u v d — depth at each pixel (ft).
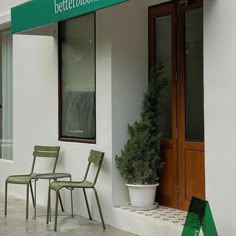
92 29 23.95
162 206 22.12
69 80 25.66
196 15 20.74
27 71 29.12
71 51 25.57
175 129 21.57
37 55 28.07
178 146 21.42
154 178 21.53
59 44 26.27
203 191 20.11
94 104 23.58
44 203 27.63
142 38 23.00
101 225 22.38
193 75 20.85
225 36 16.66
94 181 21.91
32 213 25.54
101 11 22.76
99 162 21.70
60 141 25.93
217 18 16.96
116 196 22.26
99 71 22.91
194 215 16.03
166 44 22.27
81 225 22.50
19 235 21.09
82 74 24.67
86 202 23.30
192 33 20.93
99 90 22.93
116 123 22.27
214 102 17.15
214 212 17.13
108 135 22.34
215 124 17.11
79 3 20.07
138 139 21.34
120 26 22.33
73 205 24.99
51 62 26.84
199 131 20.47
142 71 22.97
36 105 28.19
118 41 22.30
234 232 16.35
